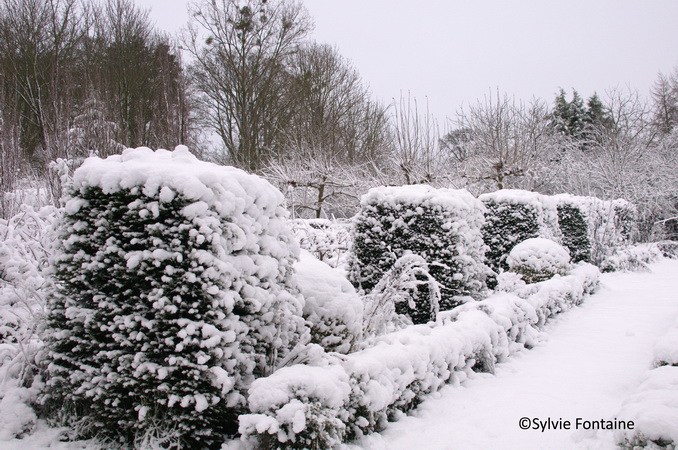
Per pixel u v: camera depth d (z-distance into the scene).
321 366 3.19
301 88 25.44
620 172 20.42
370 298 5.27
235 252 3.17
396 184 15.96
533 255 8.73
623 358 5.18
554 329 6.81
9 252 5.04
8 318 4.35
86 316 2.99
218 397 2.87
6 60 11.32
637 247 16.62
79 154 7.41
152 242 2.94
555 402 3.91
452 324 4.75
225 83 25.33
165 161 3.44
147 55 19.08
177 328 2.87
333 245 8.33
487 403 3.91
